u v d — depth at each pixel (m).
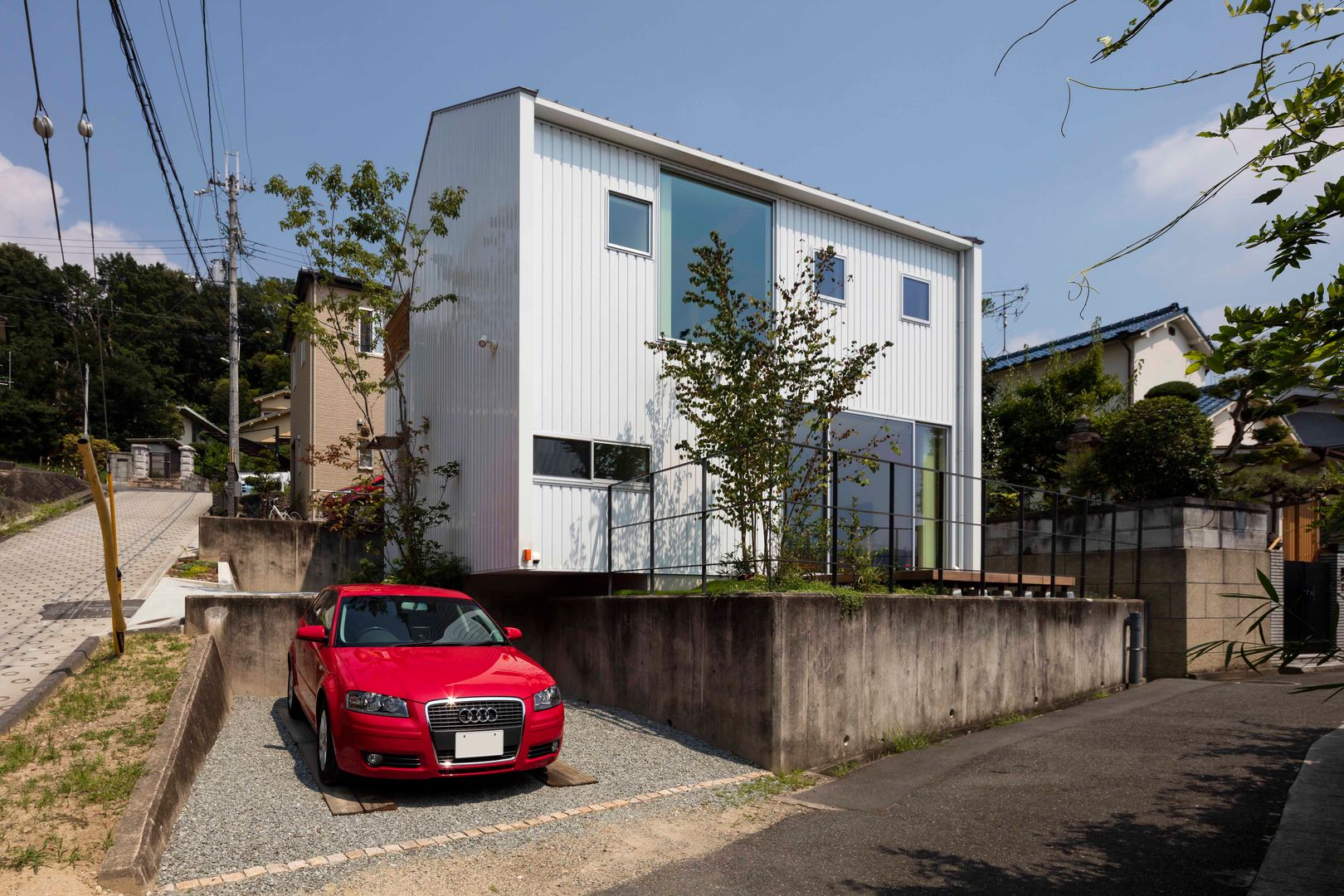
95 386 42.66
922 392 13.49
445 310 12.20
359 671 6.28
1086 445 14.66
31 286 46.53
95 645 8.35
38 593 11.80
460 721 6.03
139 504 25.08
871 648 7.93
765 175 11.68
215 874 4.55
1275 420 12.80
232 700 9.02
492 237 10.51
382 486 14.79
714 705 7.74
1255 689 10.26
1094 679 10.88
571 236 10.27
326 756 6.18
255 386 53.09
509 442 9.87
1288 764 6.84
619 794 6.36
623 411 10.51
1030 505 15.62
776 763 7.02
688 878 4.88
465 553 11.05
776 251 12.02
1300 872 4.68
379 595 7.71
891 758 7.81
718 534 11.13
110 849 4.33
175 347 51.75
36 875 4.05
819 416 10.17
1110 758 7.36
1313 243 2.66
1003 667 9.46
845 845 5.45
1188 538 11.54
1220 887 4.61
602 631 9.50
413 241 12.21
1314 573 12.59
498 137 10.41
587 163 10.48
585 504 10.09
